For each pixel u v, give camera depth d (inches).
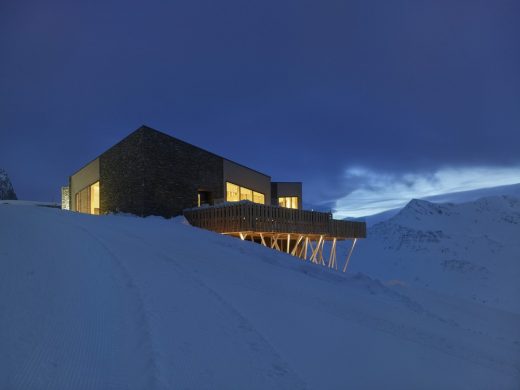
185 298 276.7
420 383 216.8
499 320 611.2
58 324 215.0
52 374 168.4
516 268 5374.0
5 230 451.2
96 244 419.2
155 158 981.8
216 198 1147.9
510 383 248.5
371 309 405.4
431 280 4869.6
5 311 223.8
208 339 215.9
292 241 1288.1
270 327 254.1
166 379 168.6
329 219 1149.7
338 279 579.8
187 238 624.1
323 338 257.6
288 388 178.2
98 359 182.5
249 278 403.9
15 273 288.2
